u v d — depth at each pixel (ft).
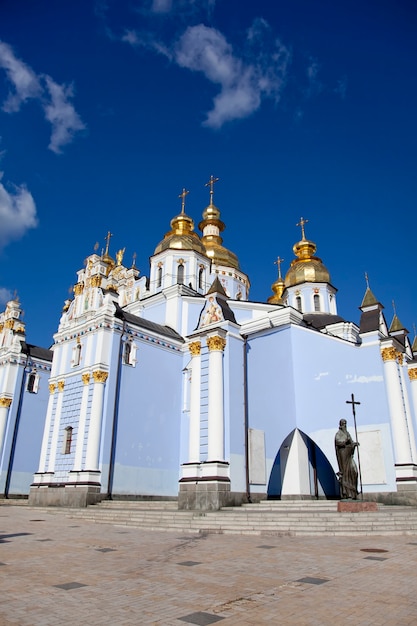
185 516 60.64
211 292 86.28
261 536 48.75
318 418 84.23
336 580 27.89
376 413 78.33
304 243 160.45
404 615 21.47
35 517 73.00
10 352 130.72
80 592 25.38
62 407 101.30
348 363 83.30
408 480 72.23
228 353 80.43
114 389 94.17
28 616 21.11
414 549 38.32
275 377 87.86
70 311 113.39
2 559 34.94
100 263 113.80
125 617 21.12
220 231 174.19
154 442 98.58
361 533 47.29
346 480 63.26
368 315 84.94
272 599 24.00
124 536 49.55
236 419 77.82
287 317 100.01
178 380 107.76
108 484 88.43
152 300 124.16
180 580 28.14
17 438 126.31
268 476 80.02
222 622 20.45
